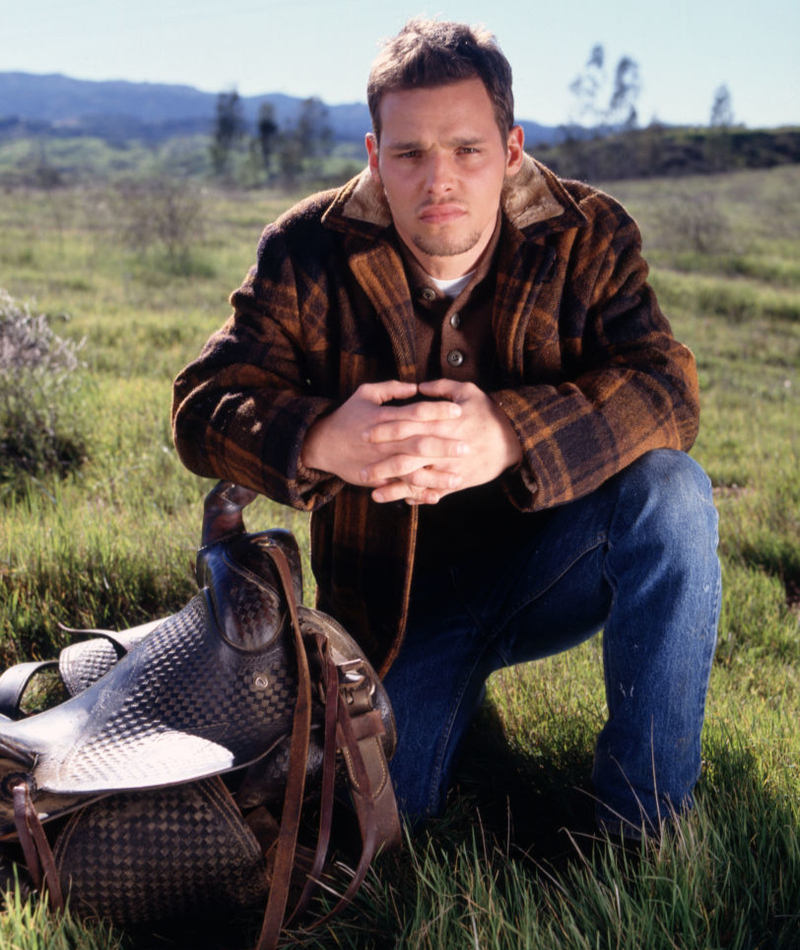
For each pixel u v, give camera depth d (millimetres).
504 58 1720
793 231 35250
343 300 1956
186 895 1593
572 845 1904
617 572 1771
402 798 1956
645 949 1447
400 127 1675
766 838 1728
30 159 188250
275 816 1792
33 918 1430
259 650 1655
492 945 1428
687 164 92188
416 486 1695
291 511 4188
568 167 82812
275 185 102062
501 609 2012
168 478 4582
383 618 2035
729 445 7152
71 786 1501
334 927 1598
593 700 2457
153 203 21281
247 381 1921
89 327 9859
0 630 2758
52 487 4383
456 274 1888
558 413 1712
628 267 1956
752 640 3293
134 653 1756
